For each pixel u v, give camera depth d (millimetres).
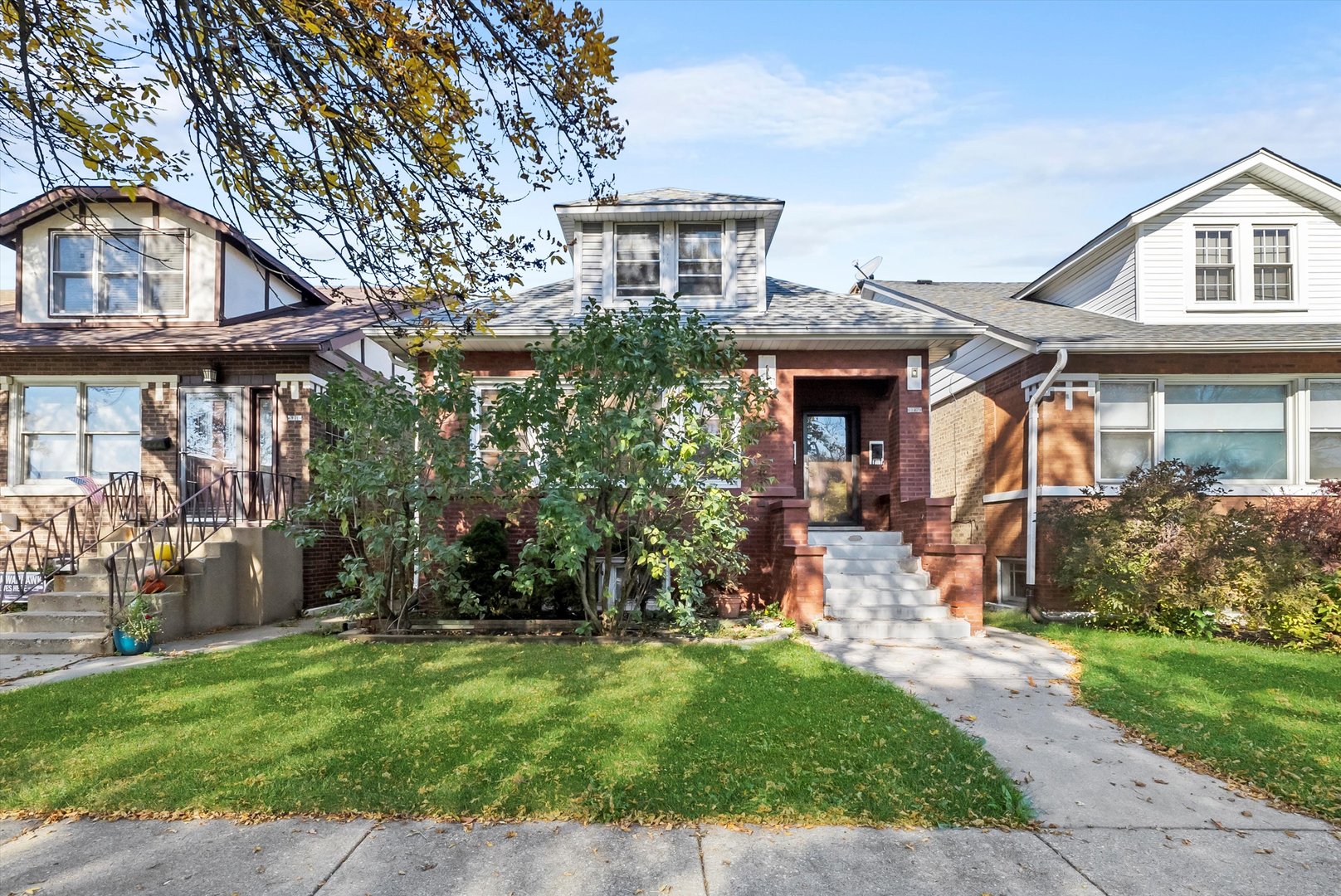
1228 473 12516
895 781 4676
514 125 6590
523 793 4414
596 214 12875
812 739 5352
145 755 5012
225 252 14367
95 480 13531
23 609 10711
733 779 4637
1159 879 3688
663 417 9438
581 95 6430
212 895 3434
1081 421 12289
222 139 5934
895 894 3498
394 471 9438
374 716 5840
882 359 12445
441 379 9422
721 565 10031
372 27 6191
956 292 18047
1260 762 5195
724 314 12703
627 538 9586
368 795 4383
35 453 13703
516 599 10461
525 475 9141
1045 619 11695
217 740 5297
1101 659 8461
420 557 9492
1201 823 4324
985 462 14328
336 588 13086
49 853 3816
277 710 6031
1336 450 12422
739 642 9008
